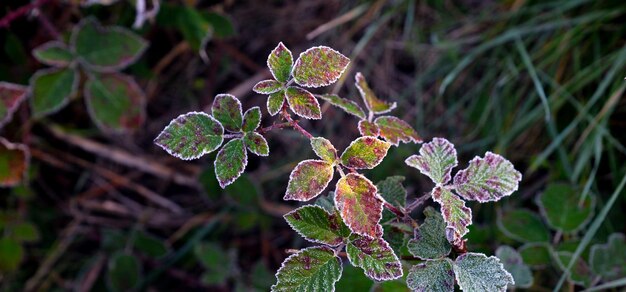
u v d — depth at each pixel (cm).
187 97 120
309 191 54
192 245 111
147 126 119
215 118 57
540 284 87
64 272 113
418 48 113
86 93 97
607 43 101
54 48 96
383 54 118
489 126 105
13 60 107
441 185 57
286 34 122
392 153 104
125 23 108
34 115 94
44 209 114
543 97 90
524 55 98
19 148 92
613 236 79
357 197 54
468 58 103
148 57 119
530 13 107
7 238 101
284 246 113
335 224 56
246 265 113
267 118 118
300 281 55
